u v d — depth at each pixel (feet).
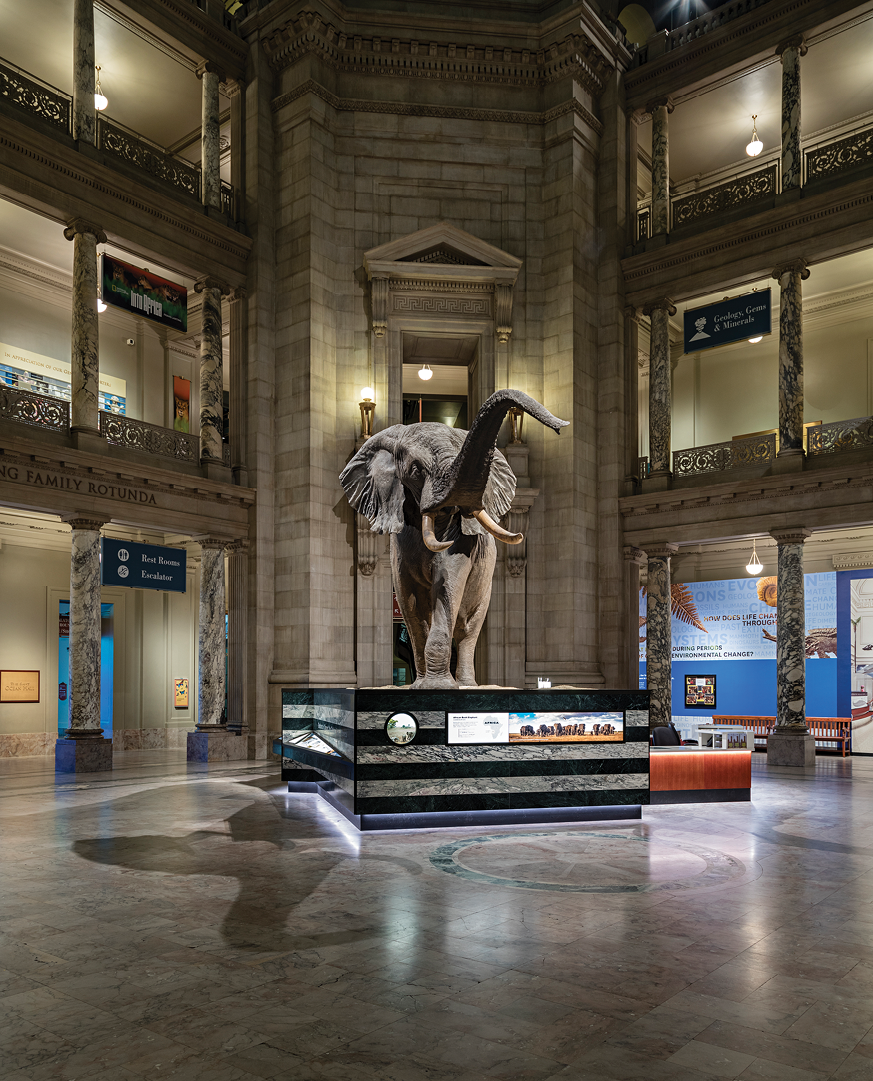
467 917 16.81
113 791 36.63
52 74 56.54
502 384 55.98
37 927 16.17
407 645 63.87
